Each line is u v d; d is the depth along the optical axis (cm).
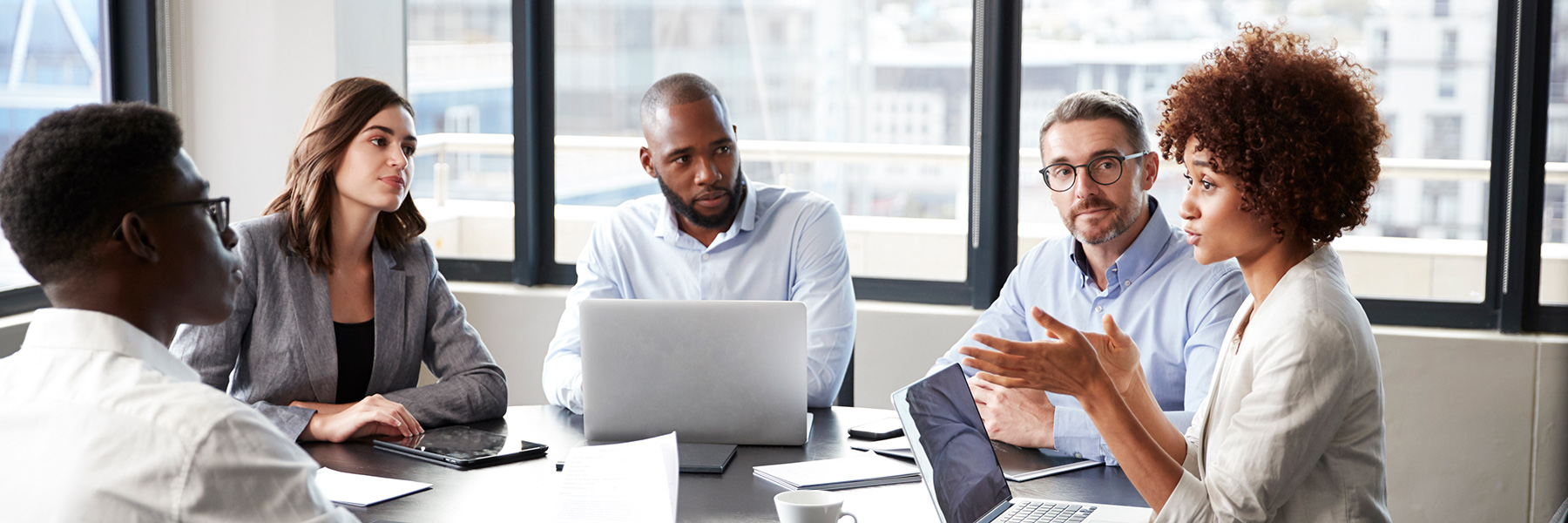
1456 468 337
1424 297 352
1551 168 332
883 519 169
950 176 385
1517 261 333
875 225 395
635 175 411
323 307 237
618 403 214
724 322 210
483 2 398
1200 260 151
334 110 234
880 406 377
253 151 399
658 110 259
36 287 367
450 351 251
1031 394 213
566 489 178
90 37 387
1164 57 359
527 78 395
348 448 211
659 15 400
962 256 387
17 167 111
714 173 260
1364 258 357
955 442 166
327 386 236
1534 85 328
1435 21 340
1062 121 241
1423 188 348
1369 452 144
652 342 211
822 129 397
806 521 155
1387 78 346
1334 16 348
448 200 418
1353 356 139
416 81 412
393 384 248
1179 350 241
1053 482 189
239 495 105
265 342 232
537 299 395
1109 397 147
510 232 417
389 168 236
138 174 114
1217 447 149
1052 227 372
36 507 104
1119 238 243
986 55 364
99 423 104
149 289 117
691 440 214
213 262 123
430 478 192
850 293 275
